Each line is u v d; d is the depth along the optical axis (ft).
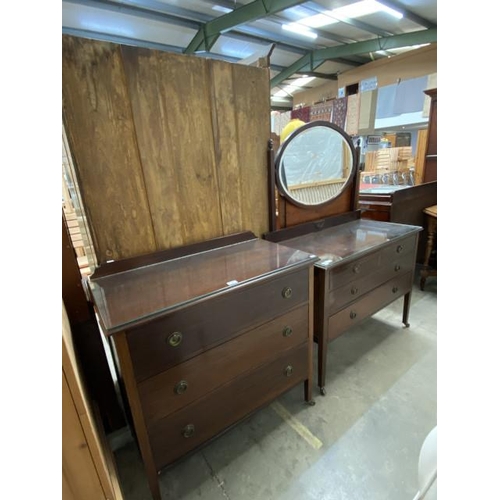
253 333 3.55
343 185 5.93
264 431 4.33
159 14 10.97
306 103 22.20
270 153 4.64
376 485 3.58
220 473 3.79
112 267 3.62
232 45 14.12
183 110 3.71
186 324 2.96
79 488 2.24
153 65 3.40
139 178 3.62
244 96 4.18
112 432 4.30
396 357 5.77
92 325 3.73
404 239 5.57
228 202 4.45
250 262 3.84
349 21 11.58
